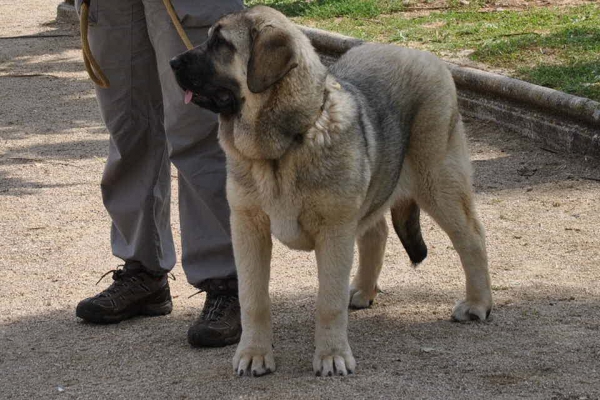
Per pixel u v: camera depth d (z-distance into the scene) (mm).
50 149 11422
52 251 8133
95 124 12555
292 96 5195
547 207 8711
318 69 5309
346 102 5445
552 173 9617
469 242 6406
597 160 9742
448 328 6270
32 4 22969
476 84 11508
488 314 6422
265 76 5125
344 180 5305
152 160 6520
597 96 10555
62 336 6363
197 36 5914
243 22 5324
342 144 5301
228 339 6082
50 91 14508
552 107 10359
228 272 6164
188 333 6109
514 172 9727
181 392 5383
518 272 7285
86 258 7945
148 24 6090
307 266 7594
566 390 5230
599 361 5617
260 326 5637
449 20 15469
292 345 6051
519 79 11305
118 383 5566
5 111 13367
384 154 5926
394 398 5160
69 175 10359
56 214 9117
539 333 6094
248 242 5578
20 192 9812
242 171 5406
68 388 5531
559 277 7137
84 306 6500
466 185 6445
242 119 5285
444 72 6441
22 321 6664
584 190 9078
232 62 5293
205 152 6066
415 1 17297
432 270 7441
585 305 6566
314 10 17234
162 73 6043
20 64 16562
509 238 8023
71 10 20141
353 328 6348
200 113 5961
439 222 6461
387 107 6066
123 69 6316
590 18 14641
